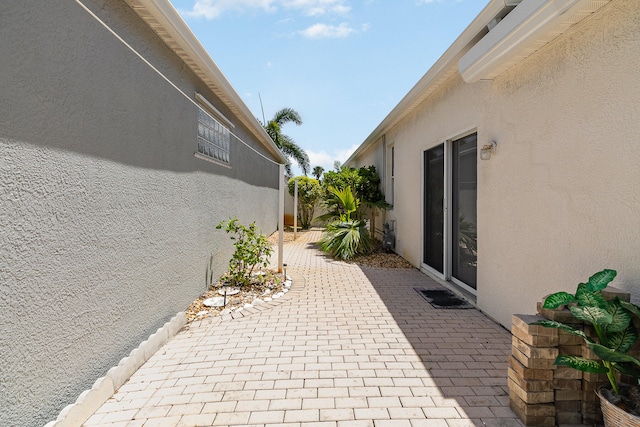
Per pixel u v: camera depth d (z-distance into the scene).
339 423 2.29
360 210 10.81
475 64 3.87
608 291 2.25
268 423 2.29
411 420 2.32
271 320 4.24
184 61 4.38
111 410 2.44
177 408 2.46
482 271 4.52
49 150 2.16
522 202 3.64
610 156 2.55
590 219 2.74
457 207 5.58
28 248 1.99
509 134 3.86
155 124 3.63
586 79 2.76
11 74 1.87
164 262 3.84
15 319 1.89
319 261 8.33
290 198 18.36
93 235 2.59
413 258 7.53
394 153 9.22
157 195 3.67
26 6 1.97
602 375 2.21
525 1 2.87
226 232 6.25
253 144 9.35
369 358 3.23
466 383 2.79
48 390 2.13
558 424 2.25
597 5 2.51
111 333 2.82
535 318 2.38
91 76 2.58
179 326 3.94
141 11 3.22
